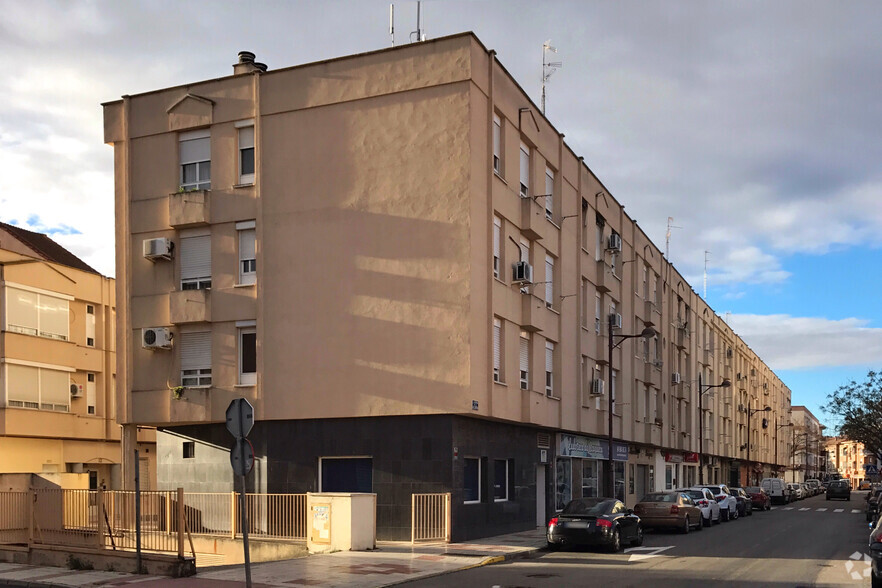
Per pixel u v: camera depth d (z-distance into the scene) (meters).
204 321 24.53
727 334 71.06
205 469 24.77
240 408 12.88
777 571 17.08
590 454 34.09
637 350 41.69
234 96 25.05
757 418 86.94
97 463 37.50
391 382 22.59
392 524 22.19
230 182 24.84
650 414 43.94
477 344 22.47
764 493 48.22
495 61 24.42
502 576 16.12
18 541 17.31
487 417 23.42
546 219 28.58
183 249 25.42
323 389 23.25
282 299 23.94
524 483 26.98
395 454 22.42
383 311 22.91
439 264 22.48
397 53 23.44
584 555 20.12
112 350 38.69
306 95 24.25
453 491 21.94
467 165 22.48
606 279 35.47
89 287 37.47
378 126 23.45
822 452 164.00
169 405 24.80
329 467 23.27
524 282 25.22
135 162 26.20
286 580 15.05
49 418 34.19
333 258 23.55
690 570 17.17
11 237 36.78
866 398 66.94
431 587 14.62
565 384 30.03
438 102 22.94
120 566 15.94
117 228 26.31
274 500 21.55
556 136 30.42
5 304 32.53
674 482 51.62
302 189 24.05
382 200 23.22
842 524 33.19
